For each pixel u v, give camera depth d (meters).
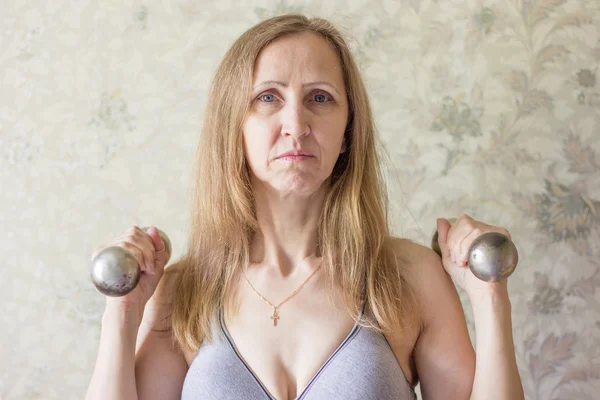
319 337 0.89
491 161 1.20
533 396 1.19
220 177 0.96
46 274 1.26
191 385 0.90
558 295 1.20
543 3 1.20
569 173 1.19
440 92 1.21
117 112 1.25
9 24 1.28
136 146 1.25
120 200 1.25
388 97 1.22
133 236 0.90
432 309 0.94
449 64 1.21
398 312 0.91
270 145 0.88
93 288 1.25
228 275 0.96
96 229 1.26
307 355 0.88
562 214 1.19
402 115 1.22
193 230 1.01
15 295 1.27
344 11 1.22
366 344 0.88
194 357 0.94
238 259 0.97
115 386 0.88
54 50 1.27
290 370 0.88
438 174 1.21
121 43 1.26
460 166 1.21
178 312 0.95
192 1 1.25
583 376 1.19
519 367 1.20
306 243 0.97
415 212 1.21
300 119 0.87
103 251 0.82
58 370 1.26
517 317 1.20
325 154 0.89
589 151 1.19
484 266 0.79
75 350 1.25
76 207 1.26
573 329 1.19
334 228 0.96
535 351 1.19
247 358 0.89
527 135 1.20
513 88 1.20
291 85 0.88
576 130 1.19
